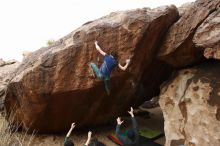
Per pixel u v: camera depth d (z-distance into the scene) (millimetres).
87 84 6273
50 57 6367
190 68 6461
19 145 6566
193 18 5758
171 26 6266
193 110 5809
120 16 6316
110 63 5625
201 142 5430
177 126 6000
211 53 5129
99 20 6641
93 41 6148
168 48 6195
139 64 6414
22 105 6883
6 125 7156
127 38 6020
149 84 7703
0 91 8312
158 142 6988
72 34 6703
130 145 5777
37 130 7234
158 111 9453
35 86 6352
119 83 6699
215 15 5379
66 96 6469
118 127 5926
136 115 8719
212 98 5594
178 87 6379
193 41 5453
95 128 7797
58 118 7000
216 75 5879
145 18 6004
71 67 6254
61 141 7105
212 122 5418
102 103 7133
